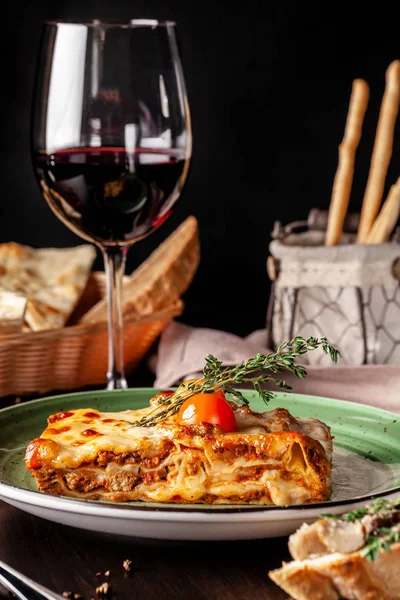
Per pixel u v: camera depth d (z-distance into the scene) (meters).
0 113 3.88
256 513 1.18
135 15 3.84
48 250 2.59
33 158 1.87
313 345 1.44
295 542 1.11
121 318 1.94
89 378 2.16
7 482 1.34
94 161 1.80
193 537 1.22
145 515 1.18
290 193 3.94
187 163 1.90
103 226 1.87
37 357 2.05
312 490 1.33
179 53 1.89
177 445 1.35
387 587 1.08
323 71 3.84
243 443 1.35
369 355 2.29
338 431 1.63
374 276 2.27
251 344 2.30
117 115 1.80
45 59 1.82
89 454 1.36
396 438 1.59
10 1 3.81
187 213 3.95
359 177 3.90
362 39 3.80
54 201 1.87
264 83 3.86
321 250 2.28
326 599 1.08
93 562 1.25
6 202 3.95
